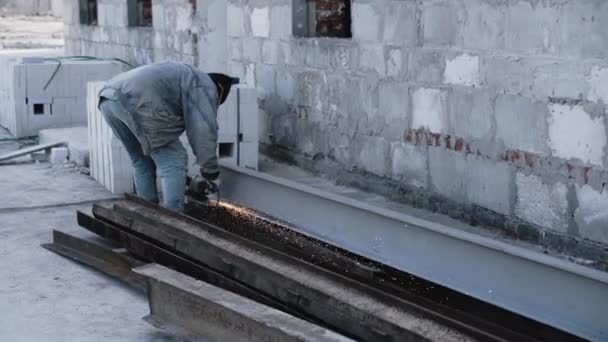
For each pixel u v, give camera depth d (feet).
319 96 27.22
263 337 13.47
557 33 19.02
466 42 21.44
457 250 16.38
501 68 20.53
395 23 23.71
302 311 14.55
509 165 20.67
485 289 15.81
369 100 25.07
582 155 18.78
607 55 17.95
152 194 22.06
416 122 23.41
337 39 26.27
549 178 19.65
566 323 14.33
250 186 22.41
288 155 29.09
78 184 26.61
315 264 17.07
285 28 28.43
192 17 34.12
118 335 15.64
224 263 16.25
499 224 21.15
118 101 20.15
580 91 18.63
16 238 21.21
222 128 26.61
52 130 32.37
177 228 18.15
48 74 33.81
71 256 19.60
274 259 15.97
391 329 12.88
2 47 65.05
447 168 22.56
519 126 20.25
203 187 21.70
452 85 22.03
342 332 13.78
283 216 21.24
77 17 46.80
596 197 18.58
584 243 18.99
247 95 26.78
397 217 17.60
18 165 29.35
